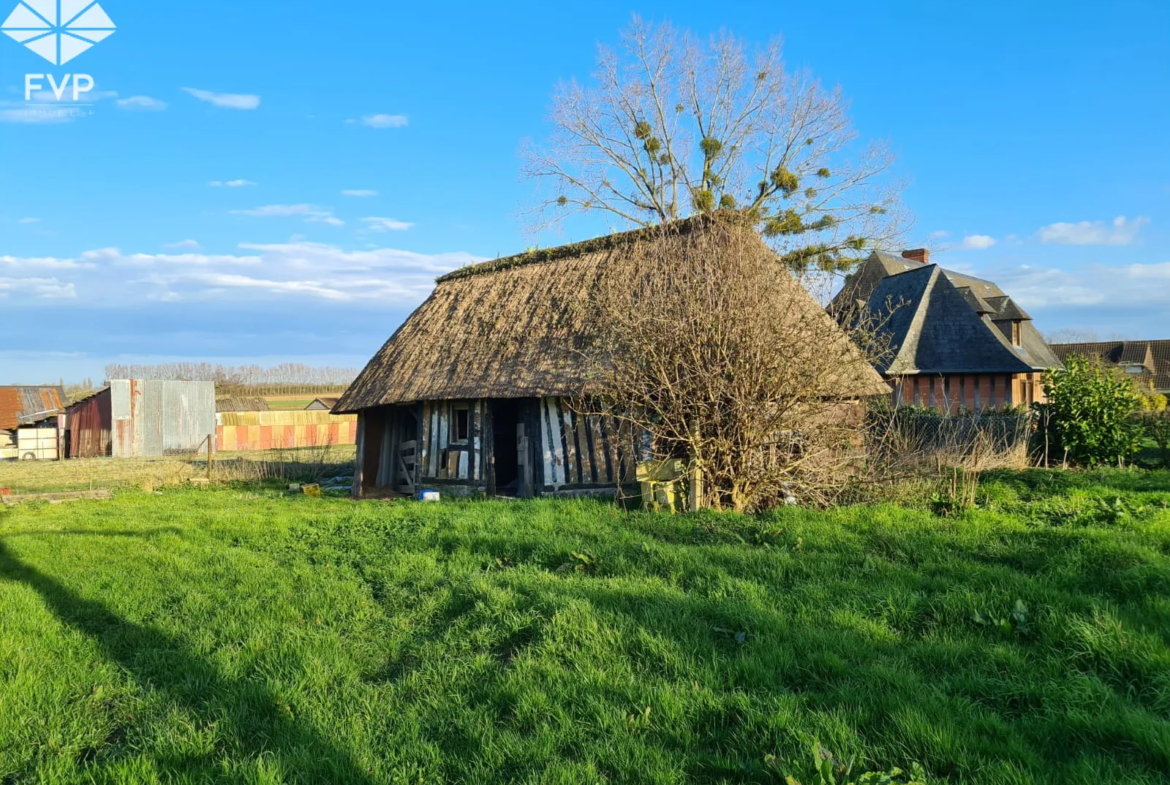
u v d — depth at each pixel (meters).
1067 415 14.61
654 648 4.99
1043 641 4.77
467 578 6.97
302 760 3.86
